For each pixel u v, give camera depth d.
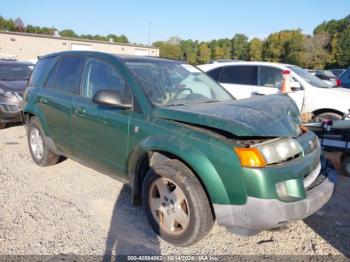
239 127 2.49
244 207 2.48
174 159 2.90
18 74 8.66
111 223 3.26
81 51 4.15
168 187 2.91
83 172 4.57
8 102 7.17
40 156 4.75
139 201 3.29
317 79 7.77
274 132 2.58
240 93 7.64
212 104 3.26
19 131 7.23
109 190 4.00
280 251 2.87
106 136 3.43
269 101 3.29
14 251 2.78
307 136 3.01
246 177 2.44
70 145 4.04
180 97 3.46
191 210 2.71
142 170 3.19
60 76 4.32
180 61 4.30
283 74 7.09
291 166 2.57
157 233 3.02
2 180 4.26
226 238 3.05
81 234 3.06
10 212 3.42
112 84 3.49
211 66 8.20
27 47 35.41
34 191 3.94
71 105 3.90
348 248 2.92
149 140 2.95
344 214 3.52
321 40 64.56
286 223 2.54
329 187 2.85
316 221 3.37
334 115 6.87
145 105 3.13
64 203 3.64
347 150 4.49
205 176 2.57
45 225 3.19
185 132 2.79
